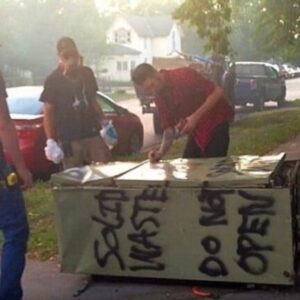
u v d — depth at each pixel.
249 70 26.52
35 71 48.34
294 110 24.33
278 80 27.44
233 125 19.14
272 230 4.96
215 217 5.05
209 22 10.51
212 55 12.55
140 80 5.99
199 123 6.07
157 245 5.22
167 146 6.11
